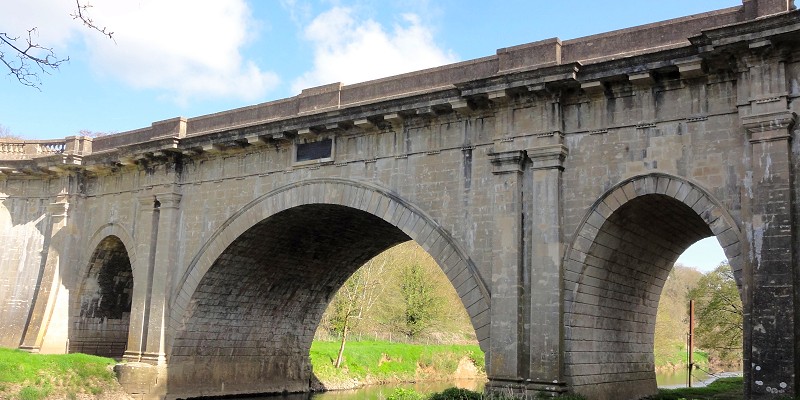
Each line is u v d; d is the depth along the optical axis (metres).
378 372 50.75
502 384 22.00
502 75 22.88
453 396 23.20
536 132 22.95
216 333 34.47
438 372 56.88
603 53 22.53
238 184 30.94
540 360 21.52
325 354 47.91
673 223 23.53
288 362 40.19
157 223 33.34
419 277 69.94
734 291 43.41
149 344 31.83
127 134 36.06
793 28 18.14
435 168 25.44
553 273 21.84
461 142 25.00
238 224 30.48
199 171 32.44
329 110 27.47
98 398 30.05
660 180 20.83
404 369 53.75
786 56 18.91
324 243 35.41
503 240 22.95
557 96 22.66
